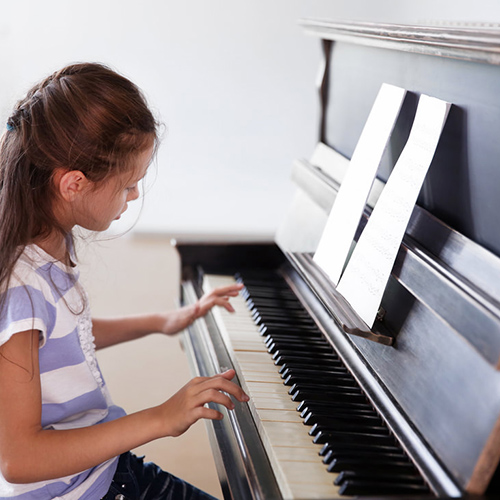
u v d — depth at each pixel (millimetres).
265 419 1049
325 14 3936
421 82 1127
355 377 1165
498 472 817
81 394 1146
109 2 3791
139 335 1568
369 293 1048
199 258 1875
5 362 991
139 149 1096
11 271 1029
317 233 1487
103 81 1083
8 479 993
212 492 1977
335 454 931
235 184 4219
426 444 903
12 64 3779
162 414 1051
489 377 823
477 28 971
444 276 907
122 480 1182
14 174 1074
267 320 1477
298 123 4121
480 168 955
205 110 4066
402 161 1064
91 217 1106
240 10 3898
